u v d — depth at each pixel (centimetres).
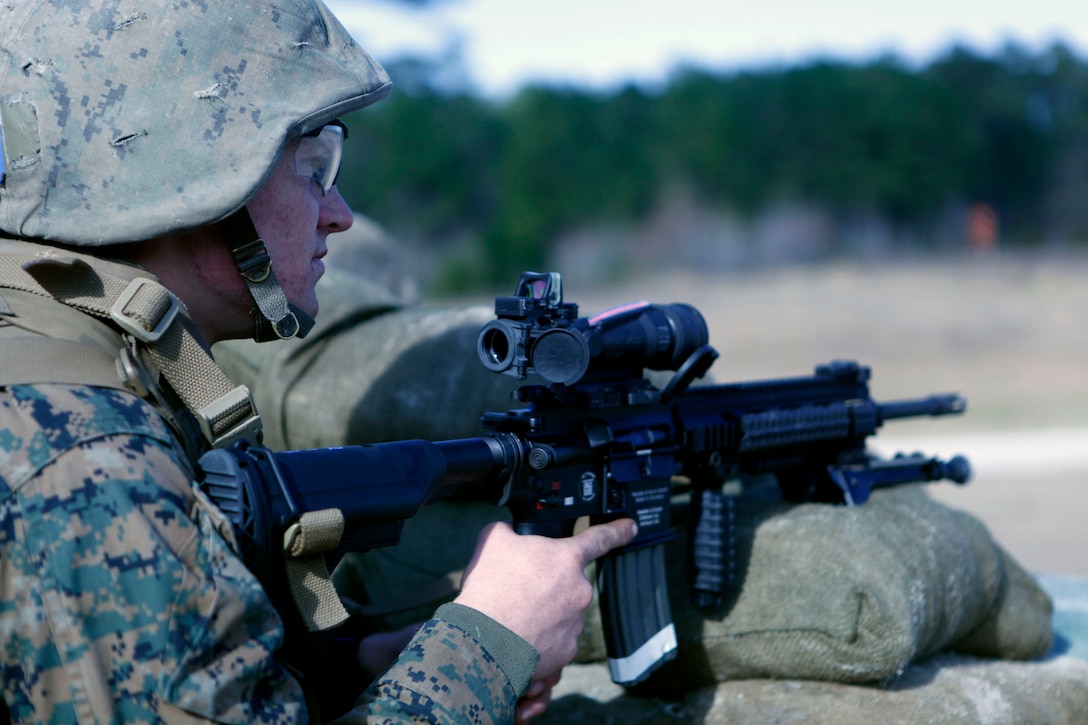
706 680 199
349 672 184
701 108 4000
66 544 106
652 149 3997
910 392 1362
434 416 228
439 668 131
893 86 4047
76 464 108
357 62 149
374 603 244
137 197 131
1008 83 4319
